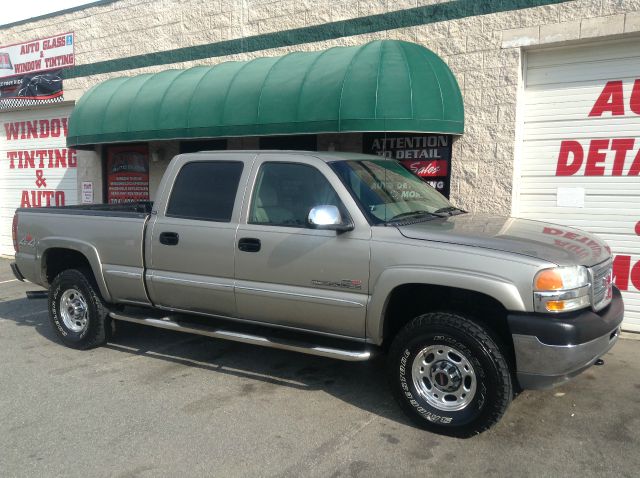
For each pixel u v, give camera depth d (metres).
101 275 5.72
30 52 12.71
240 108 7.68
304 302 4.50
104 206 6.95
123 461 3.73
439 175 7.79
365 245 4.23
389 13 8.11
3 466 3.68
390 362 4.23
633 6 6.37
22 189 13.67
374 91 6.69
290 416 4.39
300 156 4.76
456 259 3.89
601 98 6.86
